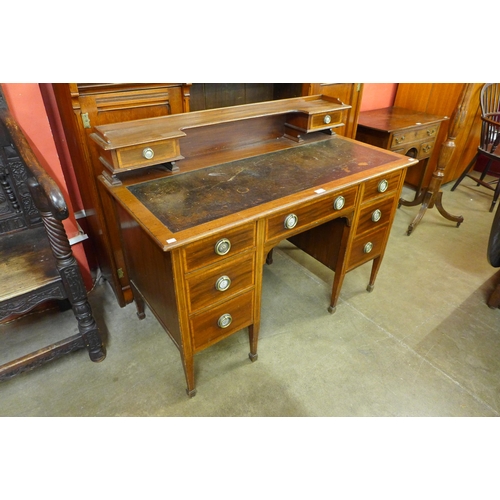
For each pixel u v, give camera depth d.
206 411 1.36
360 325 1.75
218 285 1.17
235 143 1.57
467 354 1.62
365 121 2.40
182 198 1.18
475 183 3.26
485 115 2.59
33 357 1.33
